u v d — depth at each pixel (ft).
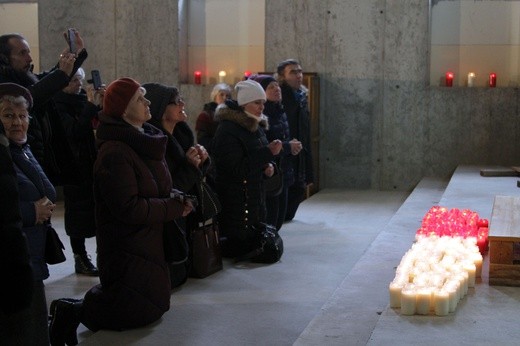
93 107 20.53
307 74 36.65
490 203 25.75
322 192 37.29
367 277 18.26
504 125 36.99
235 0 40.16
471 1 37.65
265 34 38.83
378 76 37.93
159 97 18.92
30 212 13.33
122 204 15.46
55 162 18.25
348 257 23.35
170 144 19.07
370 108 38.17
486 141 37.22
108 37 40.34
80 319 16.43
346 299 16.51
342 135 38.55
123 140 15.75
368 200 34.68
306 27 38.34
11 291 11.59
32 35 42.14
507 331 13.21
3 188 11.55
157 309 16.43
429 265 16.22
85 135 20.63
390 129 38.06
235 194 22.50
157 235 16.38
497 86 37.60
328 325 14.75
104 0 40.19
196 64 40.86
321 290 19.69
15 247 11.59
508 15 37.40
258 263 22.48
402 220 25.52
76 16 40.42
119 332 16.12
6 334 12.69
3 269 11.57
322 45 38.29
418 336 12.94
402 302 14.14
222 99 27.99
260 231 22.59
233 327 16.66
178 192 16.60
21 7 42.04
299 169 28.50
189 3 40.65
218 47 40.57
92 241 26.66
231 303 18.44
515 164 37.01
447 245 17.78
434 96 37.50
